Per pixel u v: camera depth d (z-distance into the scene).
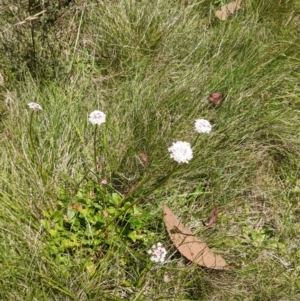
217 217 0.64
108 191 0.64
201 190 0.66
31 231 0.58
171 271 0.59
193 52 0.79
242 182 0.68
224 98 0.73
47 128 0.67
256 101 0.74
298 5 0.88
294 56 0.81
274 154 0.72
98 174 0.64
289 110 0.74
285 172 0.71
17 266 0.55
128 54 0.79
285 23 0.85
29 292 0.54
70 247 0.58
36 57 0.73
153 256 0.55
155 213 0.62
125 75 0.76
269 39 0.83
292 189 0.69
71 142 0.66
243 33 0.80
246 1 0.86
